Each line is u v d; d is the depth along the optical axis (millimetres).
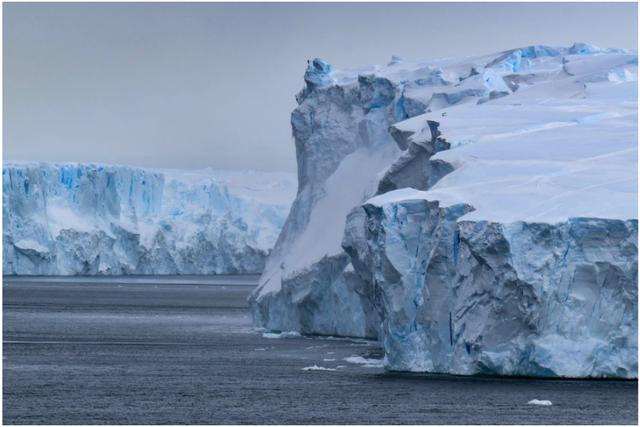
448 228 123875
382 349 172000
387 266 130500
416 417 108312
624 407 108312
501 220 117125
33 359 175250
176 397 128125
